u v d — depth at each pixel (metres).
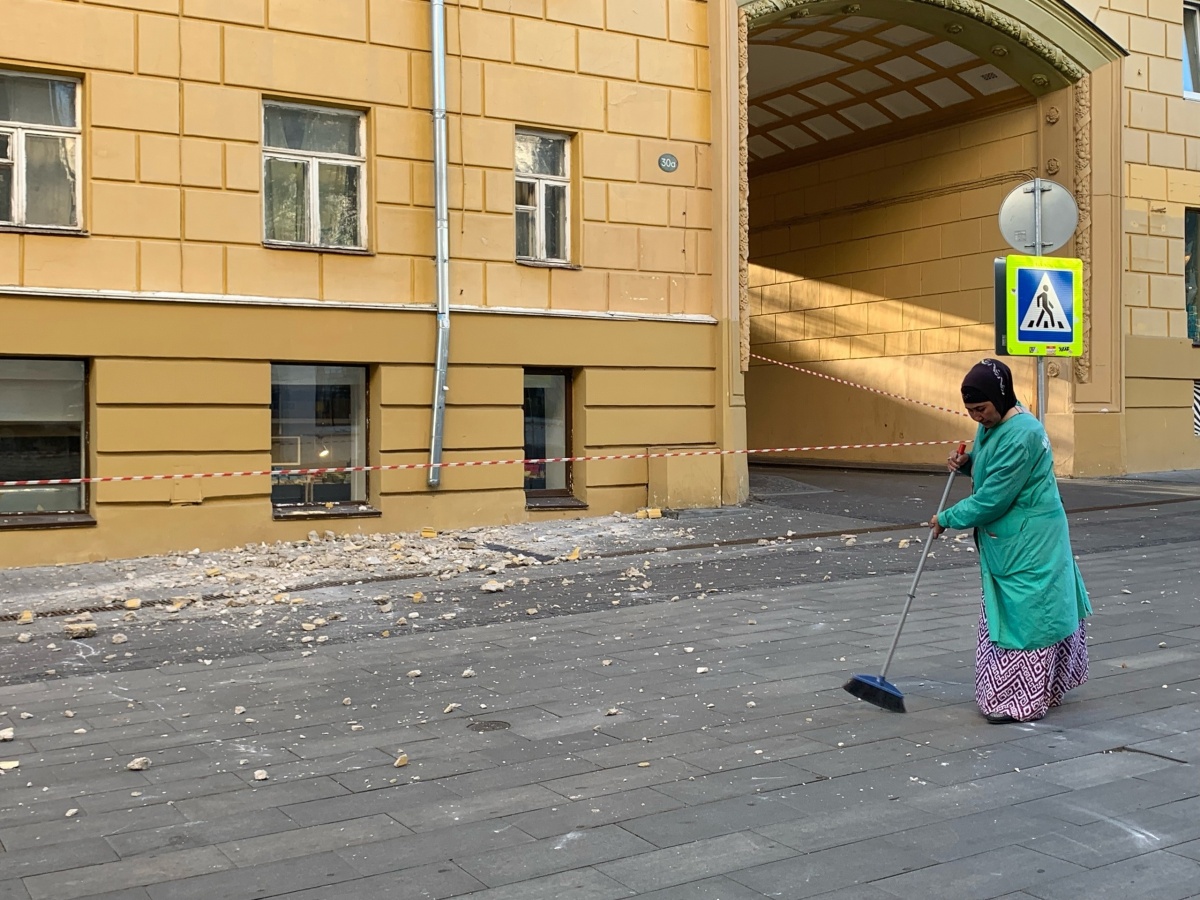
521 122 13.81
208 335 11.96
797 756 5.36
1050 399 19.08
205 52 11.98
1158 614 8.34
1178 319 20.00
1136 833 4.35
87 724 6.09
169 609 9.15
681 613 8.77
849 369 22.47
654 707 6.23
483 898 3.89
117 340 11.52
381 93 12.95
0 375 11.24
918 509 14.61
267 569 10.90
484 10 13.54
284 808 4.78
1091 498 15.73
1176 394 20.00
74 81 11.52
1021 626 5.76
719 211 15.13
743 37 15.33
